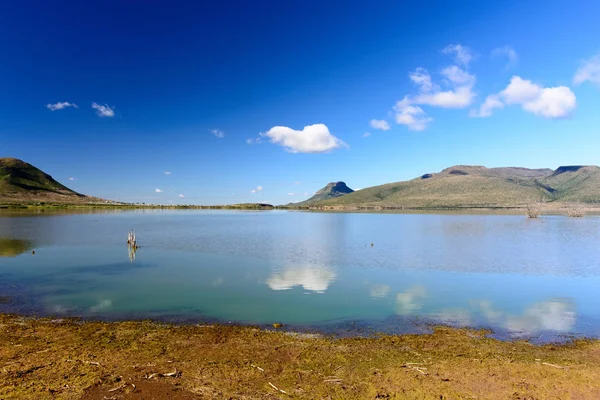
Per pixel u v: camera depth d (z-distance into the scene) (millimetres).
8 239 46750
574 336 15617
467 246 45062
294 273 28188
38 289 22266
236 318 17438
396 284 24984
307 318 17562
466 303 20562
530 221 97125
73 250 38406
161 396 9625
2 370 11008
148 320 16922
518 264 32906
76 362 11742
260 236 55719
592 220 101375
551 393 10227
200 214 141625
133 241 40688
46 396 9453
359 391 10227
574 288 24266
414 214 149375
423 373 11453
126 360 12062
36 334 14648
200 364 11891
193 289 22859
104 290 22281
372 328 16328
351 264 32188
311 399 9750
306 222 93062
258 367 11766
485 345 14344
